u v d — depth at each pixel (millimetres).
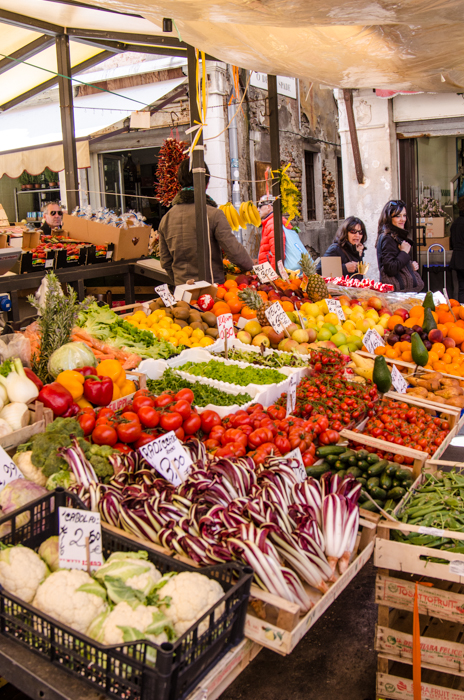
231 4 3752
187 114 10586
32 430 2727
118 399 3301
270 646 1992
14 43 8203
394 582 2582
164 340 4438
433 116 10164
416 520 2773
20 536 2184
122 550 2201
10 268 6199
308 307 5465
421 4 3812
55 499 2289
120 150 11516
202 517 2209
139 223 8227
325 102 15297
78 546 2055
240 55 5762
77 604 1840
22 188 11625
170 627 1809
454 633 2736
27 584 1956
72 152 8633
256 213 6883
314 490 2574
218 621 1796
